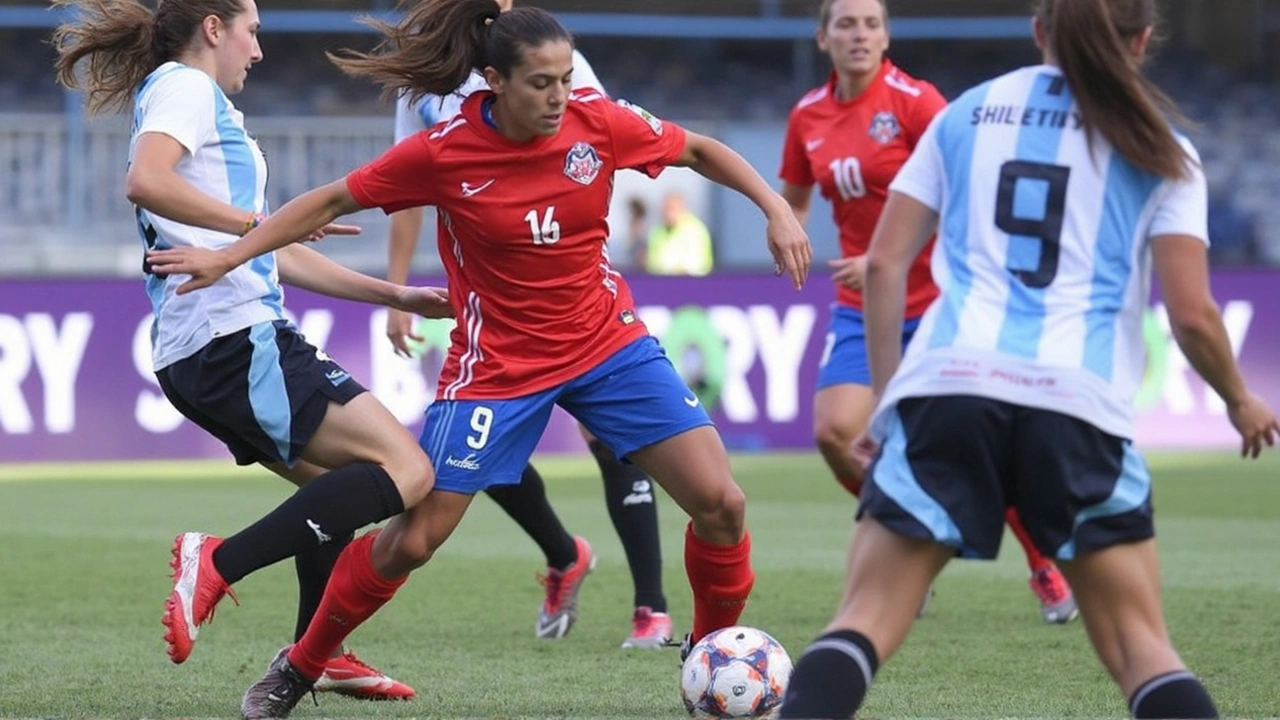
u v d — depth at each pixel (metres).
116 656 20.70
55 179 66.31
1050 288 11.83
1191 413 56.53
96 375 53.94
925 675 18.95
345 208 15.49
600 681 18.70
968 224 12.14
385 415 15.93
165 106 15.84
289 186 65.88
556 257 15.92
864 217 26.14
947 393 11.70
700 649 15.66
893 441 11.95
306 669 15.98
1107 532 11.68
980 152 12.20
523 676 19.09
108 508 40.62
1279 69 90.69
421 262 65.75
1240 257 79.94
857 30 25.48
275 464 17.09
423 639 22.27
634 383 16.36
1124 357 11.91
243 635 22.72
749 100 89.00
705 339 55.53
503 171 15.50
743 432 55.72
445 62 15.63
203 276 14.89
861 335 24.97
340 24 78.50
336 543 17.17
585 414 16.58
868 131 25.70
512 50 14.84
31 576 28.78
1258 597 25.42
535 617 24.41
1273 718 15.74
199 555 15.21
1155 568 11.88
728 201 67.50
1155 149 11.75
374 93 84.50
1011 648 21.11
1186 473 48.66
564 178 15.66
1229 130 85.38
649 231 66.69
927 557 11.82
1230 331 56.22
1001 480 11.77
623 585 27.94
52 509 40.47
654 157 16.03
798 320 55.94
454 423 16.08
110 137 66.62
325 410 15.89
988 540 11.69
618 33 80.50
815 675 11.44
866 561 11.87
